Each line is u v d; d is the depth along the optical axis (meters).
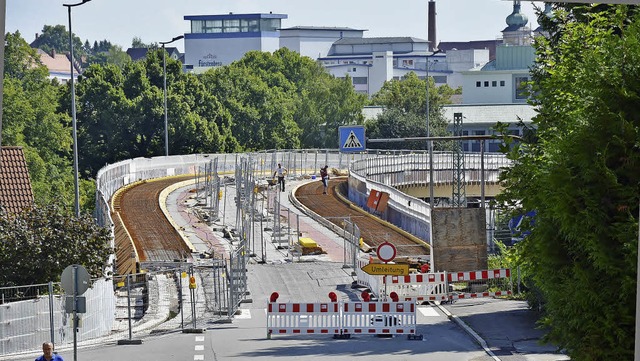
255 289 65.50
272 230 90.75
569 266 30.98
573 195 29.39
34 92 163.75
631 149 29.14
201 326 54.03
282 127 195.25
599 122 29.36
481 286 61.84
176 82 178.88
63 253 54.16
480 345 47.53
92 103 170.25
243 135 189.75
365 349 47.44
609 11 36.22
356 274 69.06
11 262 53.25
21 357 46.38
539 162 33.69
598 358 29.69
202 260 75.06
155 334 52.06
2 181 78.44
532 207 32.19
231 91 196.38
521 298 59.34
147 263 71.12
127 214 98.25
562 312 31.02
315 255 78.94
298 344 48.88
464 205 92.19
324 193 118.50
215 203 100.94
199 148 169.88
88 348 48.28
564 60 35.97
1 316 46.59
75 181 84.69
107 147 166.75
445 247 62.75
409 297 58.91
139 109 167.50
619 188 28.95
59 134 159.12
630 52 29.84
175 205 107.94
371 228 91.94
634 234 28.28
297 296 62.75
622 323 29.03
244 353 46.69
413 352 46.50
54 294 51.34
